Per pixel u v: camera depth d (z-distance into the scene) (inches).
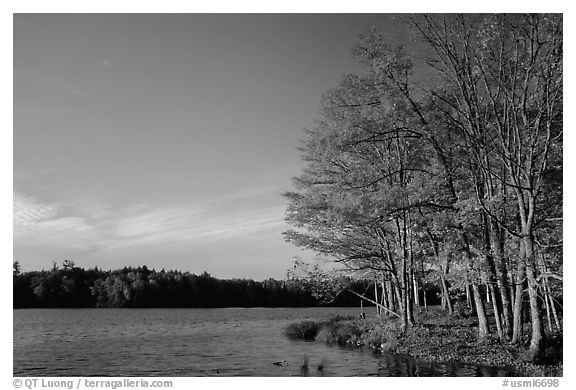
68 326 1948.8
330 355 797.9
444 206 687.7
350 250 904.3
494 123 717.3
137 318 2591.0
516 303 695.7
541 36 627.5
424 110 703.1
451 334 819.4
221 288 4717.0
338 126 728.3
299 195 905.5
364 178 772.6
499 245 682.8
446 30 681.0
